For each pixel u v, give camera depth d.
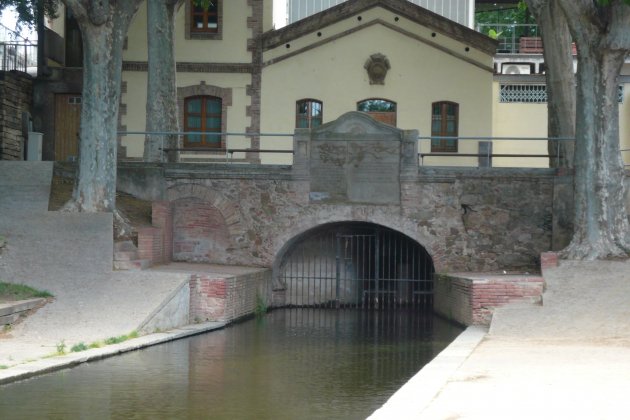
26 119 36.44
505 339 18.52
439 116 35.97
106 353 16.94
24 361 15.53
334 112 36.06
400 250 31.48
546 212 27.94
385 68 35.84
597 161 23.77
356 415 12.23
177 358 17.09
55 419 11.73
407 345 19.89
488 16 49.22
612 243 23.58
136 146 36.28
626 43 22.89
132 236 24.66
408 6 35.53
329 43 36.06
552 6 28.03
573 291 21.36
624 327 19.28
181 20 36.28
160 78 30.00
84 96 24.66
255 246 28.81
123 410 12.34
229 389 14.03
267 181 28.72
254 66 36.16
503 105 38.44
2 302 19.73
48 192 26.28
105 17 24.14
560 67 28.34
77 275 22.02
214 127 36.47
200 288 22.94
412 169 28.22
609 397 11.47
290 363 16.91
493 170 28.08
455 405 10.93
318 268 31.48
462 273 27.09
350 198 28.48
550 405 10.92
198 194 28.77
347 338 21.12
